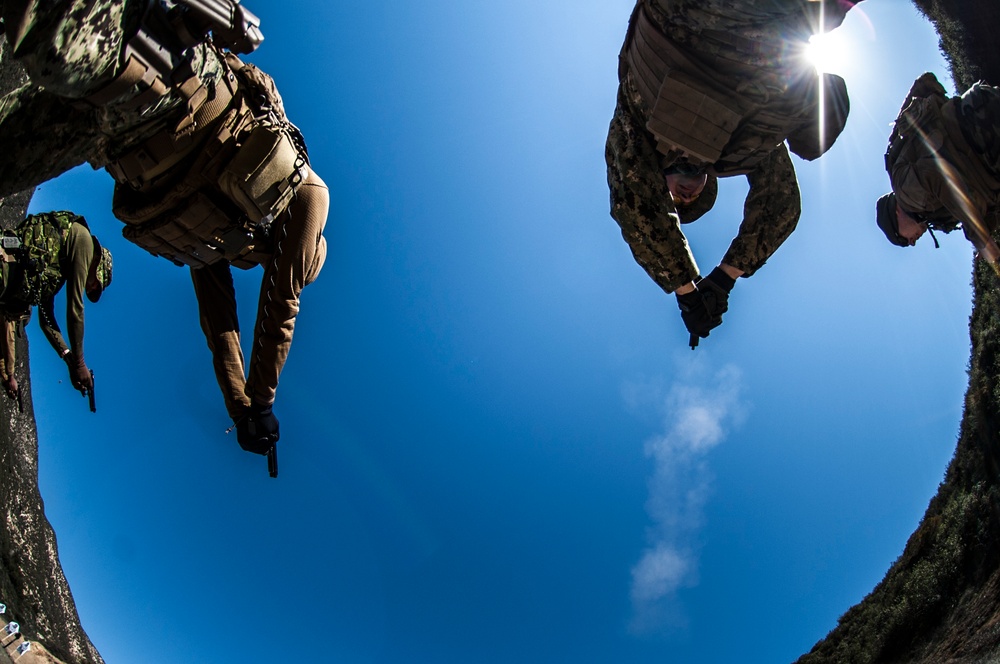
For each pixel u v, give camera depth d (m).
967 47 8.95
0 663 6.77
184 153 4.27
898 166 5.34
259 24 3.51
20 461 9.51
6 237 6.69
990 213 5.01
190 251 4.69
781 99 4.50
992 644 7.04
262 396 4.71
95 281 7.37
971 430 10.72
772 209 5.26
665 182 4.98
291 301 4.67
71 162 4.11
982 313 11.05
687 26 4.31
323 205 4.74
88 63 3.07
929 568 9.95
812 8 4.21
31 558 8.74
